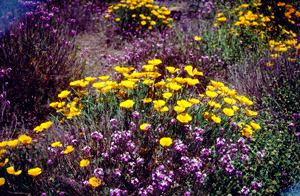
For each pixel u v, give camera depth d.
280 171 2.11
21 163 1.99
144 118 2.37
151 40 4.31
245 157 1.94
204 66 3.71
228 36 4.32
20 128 2.77
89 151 2.05
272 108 2.89
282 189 2.04
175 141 2.02
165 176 1.74
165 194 1.84
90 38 5.18
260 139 2.28
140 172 1.92
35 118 2.93
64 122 2.71
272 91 3.17
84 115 2.60
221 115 2.55
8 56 3.01
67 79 3.36
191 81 2.39
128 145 1.96
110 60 3.99
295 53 3.58
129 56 3.98
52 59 3.27
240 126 2.25
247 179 2.00
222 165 1.95
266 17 4.40
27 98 2.96
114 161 2.01
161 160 2.12
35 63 3.12
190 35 4.49
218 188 1.98
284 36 4.45
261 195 1.95
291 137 2.39
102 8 6.09
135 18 5.32
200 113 2.56
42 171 1.99
